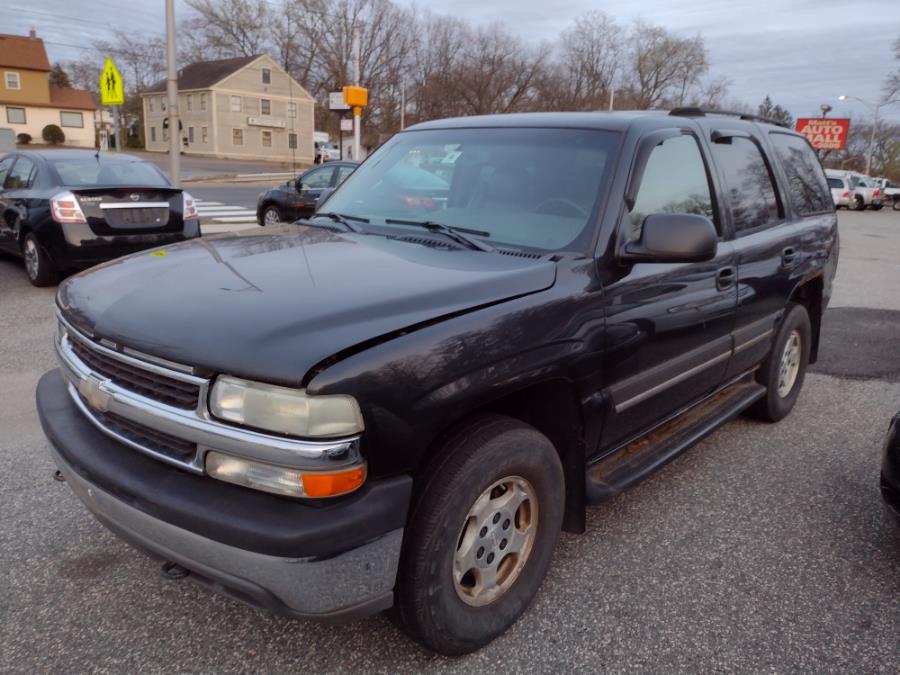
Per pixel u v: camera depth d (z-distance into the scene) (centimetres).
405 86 6744
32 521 338
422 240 310
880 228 2505
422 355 217
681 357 340
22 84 6431
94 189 806
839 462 439
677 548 335
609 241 290
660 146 331
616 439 316
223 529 202
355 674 248
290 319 215
